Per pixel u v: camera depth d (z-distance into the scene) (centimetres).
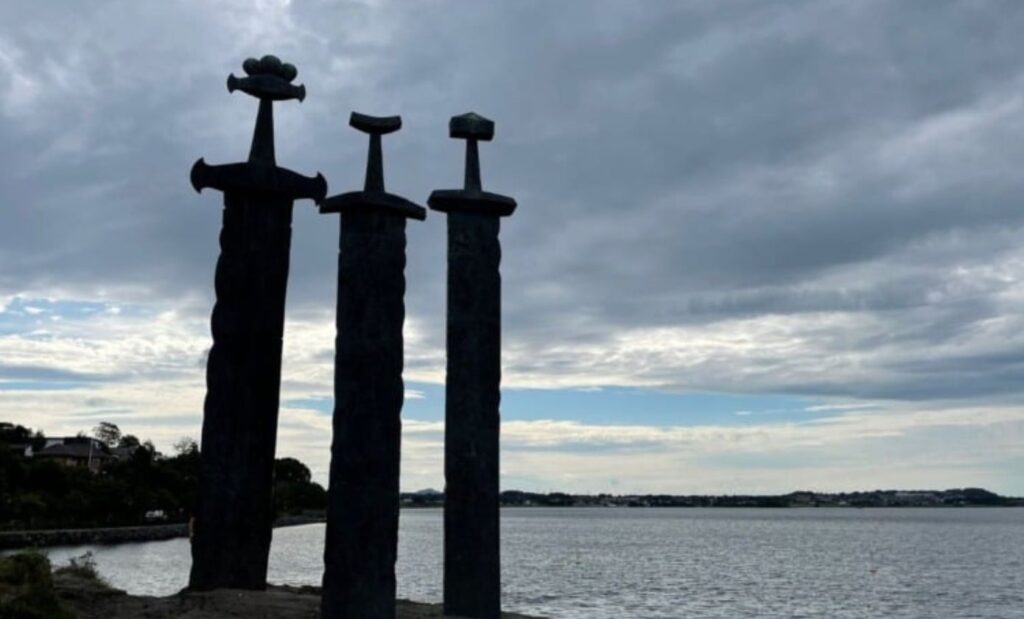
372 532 1497
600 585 5241
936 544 11456
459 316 1695
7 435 13312
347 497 1498
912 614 4131
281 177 1755
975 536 14575
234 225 1734
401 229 1587
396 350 1554
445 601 1631
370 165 1588
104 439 16088
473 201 1712
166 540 8988
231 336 1706
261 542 1702
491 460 1675
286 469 17988
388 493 1519
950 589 5269
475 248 1716
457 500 1652
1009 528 19638
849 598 4734
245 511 1689
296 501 17638
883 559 8112
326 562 1500
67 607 1516
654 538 13512
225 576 1669
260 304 1731
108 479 10475
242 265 1727
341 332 1538
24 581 1498
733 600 4550
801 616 3991
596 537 13962
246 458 1697
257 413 1712
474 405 1675
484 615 1628
